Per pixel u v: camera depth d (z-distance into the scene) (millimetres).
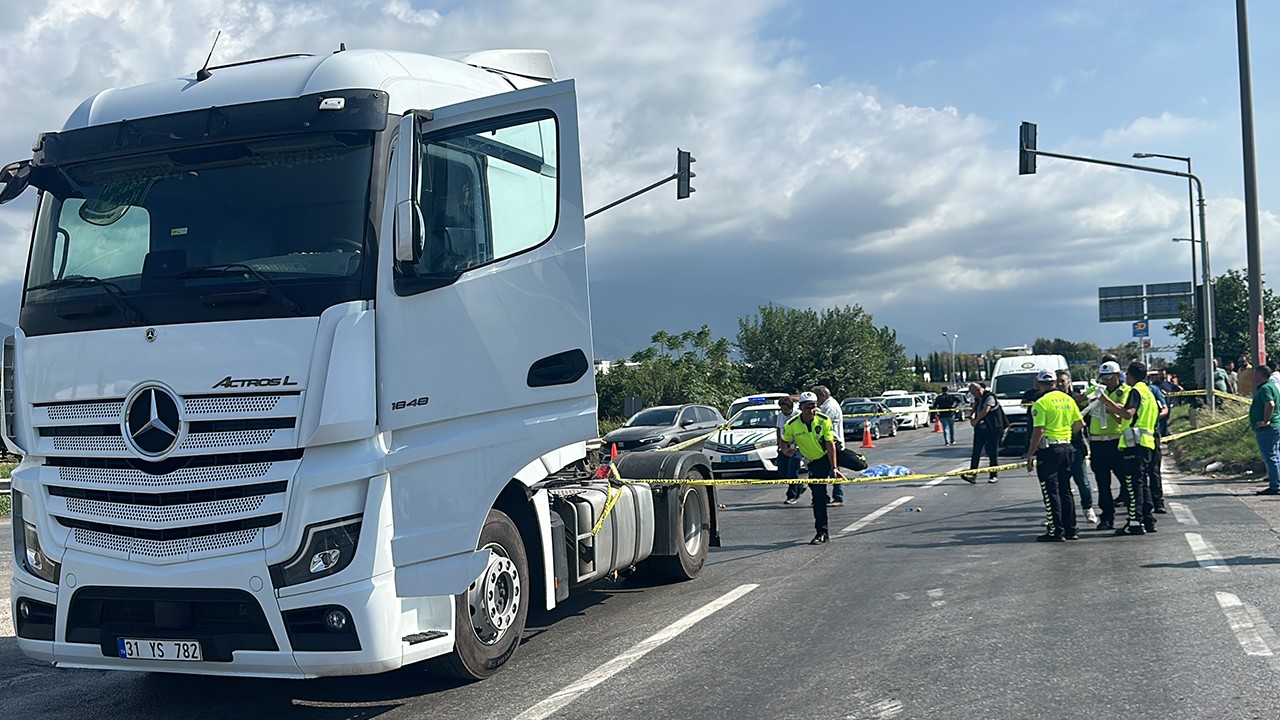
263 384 5551
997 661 6695
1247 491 16062
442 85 6691
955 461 26594
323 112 5867
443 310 6098
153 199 6020
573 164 6980
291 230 5789
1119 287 51875
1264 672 6293
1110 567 10039
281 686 6879
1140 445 12227
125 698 6766
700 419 27219
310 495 5531
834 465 12586
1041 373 12188
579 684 6461
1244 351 46438
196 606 5699
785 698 6020
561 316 6848
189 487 5605
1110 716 5547
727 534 13734
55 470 5988
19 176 6297
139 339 5742
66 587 5891
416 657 5863
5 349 6281
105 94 6508
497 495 6367
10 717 6367
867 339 61188
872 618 8070
